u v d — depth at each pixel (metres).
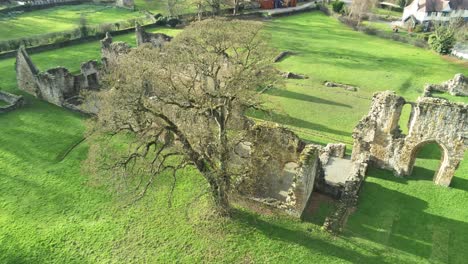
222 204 31.09
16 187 35.44
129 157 29.33
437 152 41.91
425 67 72.44
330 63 73.50
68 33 83.00
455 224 31.17
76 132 44.59
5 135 43.72
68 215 32.25
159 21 96.25
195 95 32.53
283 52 77.81
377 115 36.38
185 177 36.59
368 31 96.88
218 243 29.36
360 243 29.30
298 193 30.34
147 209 32.78
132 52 43.12
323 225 30.75
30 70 51.53
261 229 30.62
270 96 57.81
